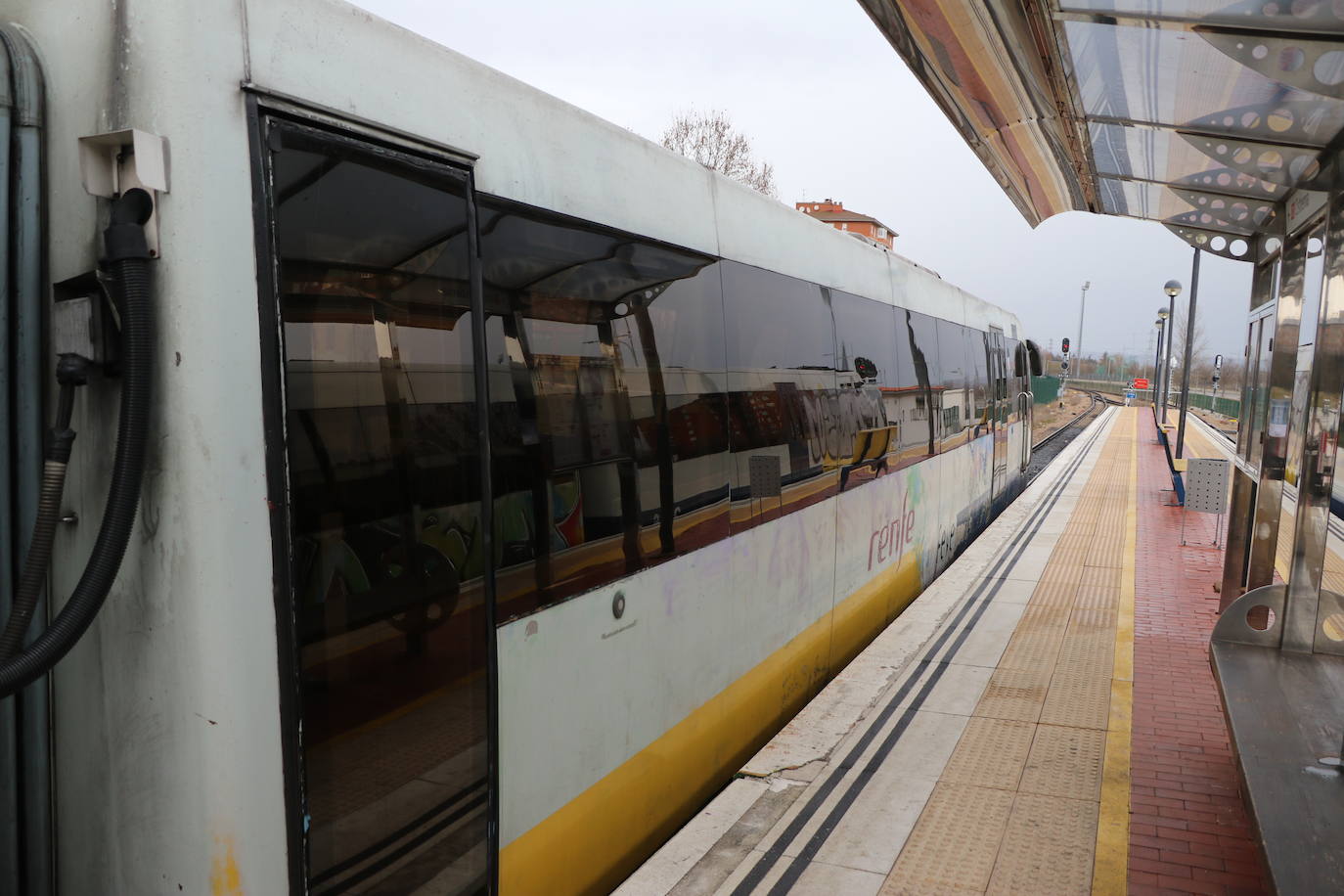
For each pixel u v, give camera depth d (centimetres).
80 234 208
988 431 1269
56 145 212
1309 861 301
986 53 370
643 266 396
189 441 205
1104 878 379
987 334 1266
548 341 333
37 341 212
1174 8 312
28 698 225
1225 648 512
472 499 288
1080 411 5812
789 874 381
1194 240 670
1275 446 586
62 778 231
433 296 275
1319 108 403
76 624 188
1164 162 532
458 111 291
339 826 240
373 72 257
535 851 325
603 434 363
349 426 244
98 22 207
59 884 235
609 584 367
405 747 262
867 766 485
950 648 698
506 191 312
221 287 209
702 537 442
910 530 834
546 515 328
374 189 254
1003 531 1225
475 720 290
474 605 289
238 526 212
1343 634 540
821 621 611
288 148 227
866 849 401
